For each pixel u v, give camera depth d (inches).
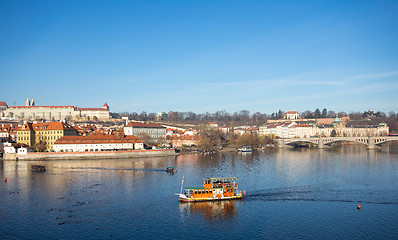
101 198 5521.7
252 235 3991.1
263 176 7396.7
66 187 6323.8
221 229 4178.2
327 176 7337.6
